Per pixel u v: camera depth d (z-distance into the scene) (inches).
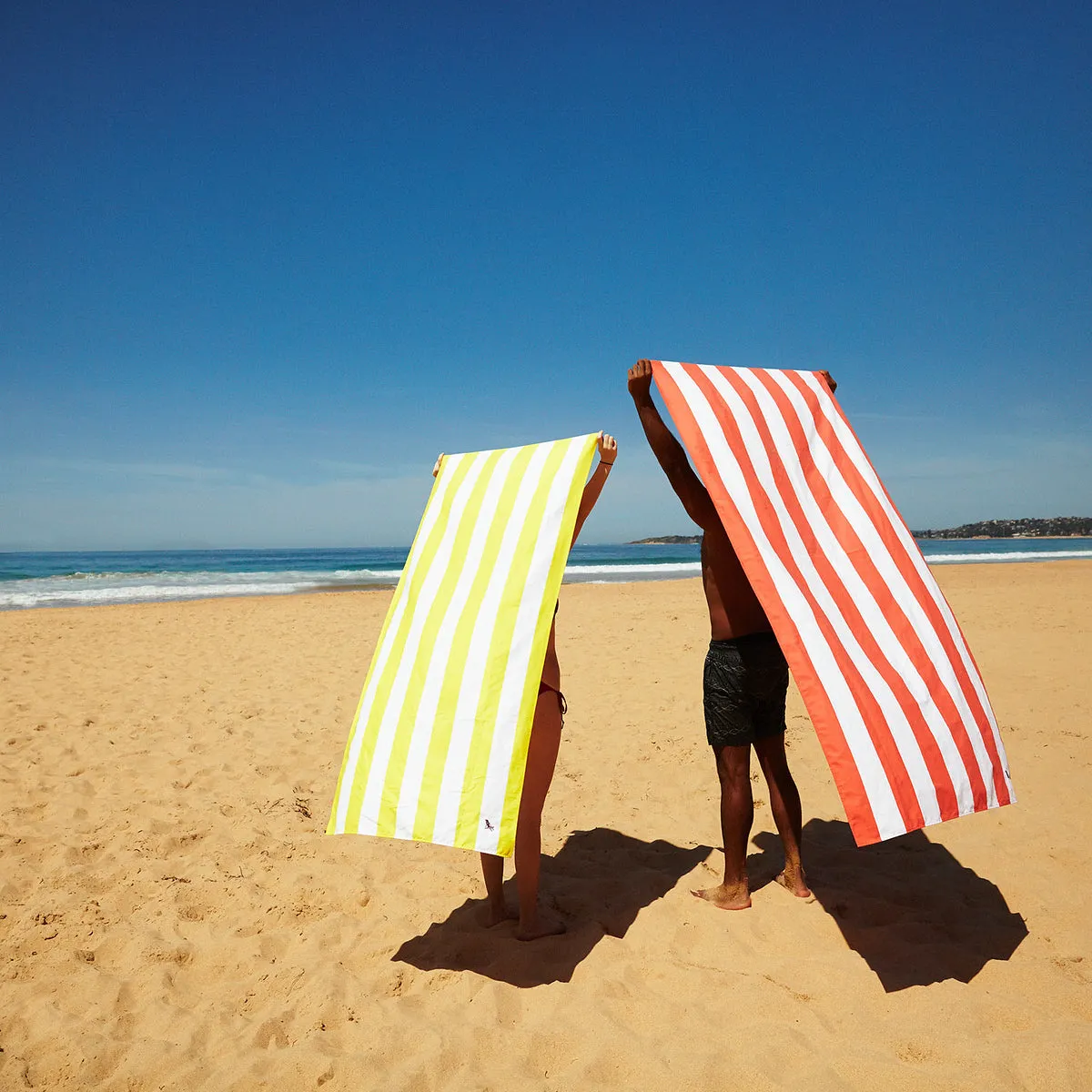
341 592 840.9
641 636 431.8
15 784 195.3
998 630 401.7
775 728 128.8
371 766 109.7
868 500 120.0
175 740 236.4
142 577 1141.1
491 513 120.6
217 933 125.3
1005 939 115.9
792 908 125.0
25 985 110.7
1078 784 179.3
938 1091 82.3
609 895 135.4
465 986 107.3
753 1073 85.7
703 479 107.6
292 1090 87.2
